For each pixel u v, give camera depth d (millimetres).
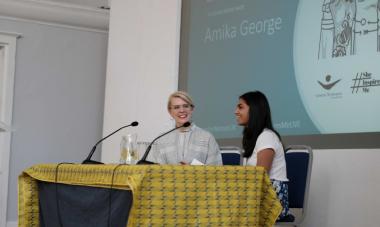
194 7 6668
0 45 8273
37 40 8445
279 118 5578
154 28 7098
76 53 8648
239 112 4273
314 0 5387
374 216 4816
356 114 4984
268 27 5797
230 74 6164
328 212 5117
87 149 8656
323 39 5281
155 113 6980
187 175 2789
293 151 4434
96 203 2982
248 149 4188
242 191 2902
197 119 6465
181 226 2766
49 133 8484
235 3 6172
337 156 5090
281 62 5637
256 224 2926
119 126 7375
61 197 3223
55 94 8531
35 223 3506
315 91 5305
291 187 4348
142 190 2711
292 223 4164
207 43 6453
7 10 8203
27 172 3438
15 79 8320
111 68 7547
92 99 8719
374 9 4914
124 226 2838
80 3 8500
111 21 7621
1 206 8125
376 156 4828
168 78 6871
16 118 8312
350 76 5047
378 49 4867
